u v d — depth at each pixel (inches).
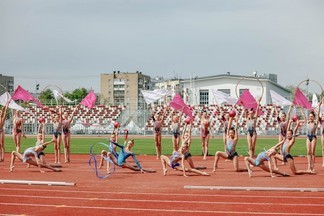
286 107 2655.0
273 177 706.8
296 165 918.4
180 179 679.1
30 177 702.5
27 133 2785.4
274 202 482.6
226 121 1002.1
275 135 2593.5
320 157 1147.9
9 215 424.8
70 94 4670.3
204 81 3319.4
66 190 567.5
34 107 2822.3
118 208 454.9
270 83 3284.9
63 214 428.5
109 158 754.8
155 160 1048.2
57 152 938.1
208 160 1037.8
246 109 1056.2
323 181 658.8
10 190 565.6
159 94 1419.8
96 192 551.8
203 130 1063.6
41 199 504.7
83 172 778.2
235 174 749.3
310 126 771.4
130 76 5831.7
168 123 2603.3
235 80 3250.5
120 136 2470.5
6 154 1234.0
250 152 906.7
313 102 1424.7
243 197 513.3
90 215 424.2
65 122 972.6
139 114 2854.3
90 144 1716.3
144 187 592.7
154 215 422.9
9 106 1124.5
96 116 2908.5
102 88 5900.6
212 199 501.4
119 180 666.8
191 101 3282.5
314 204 471.5
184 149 722.2
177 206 463.8
